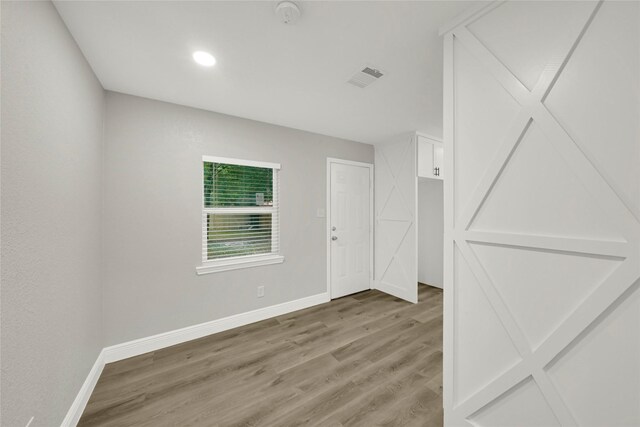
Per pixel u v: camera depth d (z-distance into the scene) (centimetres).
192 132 249
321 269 344
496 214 119
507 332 115
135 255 221
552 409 102
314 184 336
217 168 268
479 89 125
